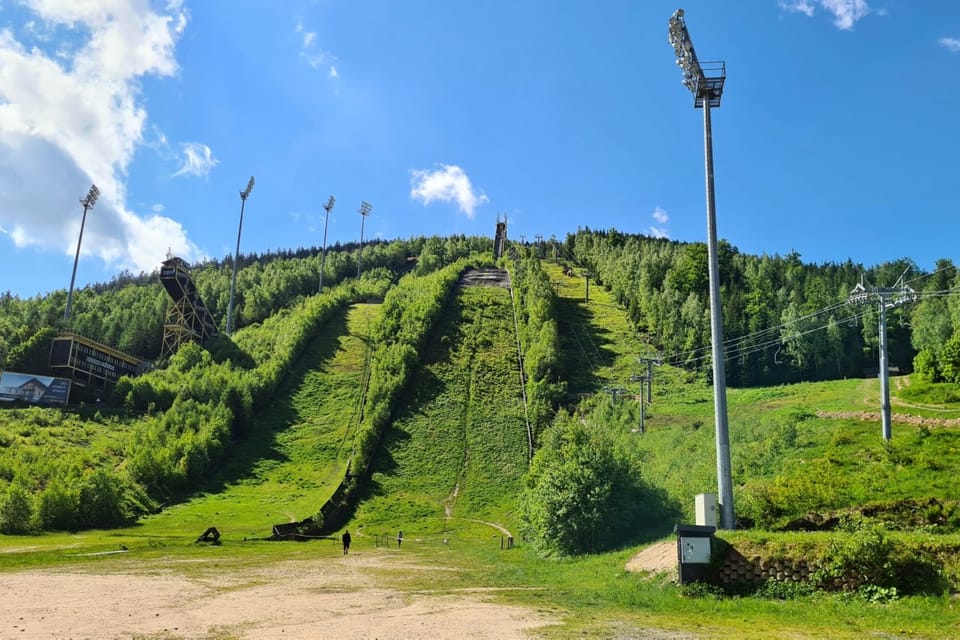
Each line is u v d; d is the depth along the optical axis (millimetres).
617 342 171000
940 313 134750
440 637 18062
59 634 17953
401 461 115188
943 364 88938
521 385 145875
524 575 38031
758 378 146500
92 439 110812
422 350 160125
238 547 63344
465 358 158625
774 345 150625
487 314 187500
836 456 51125
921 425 61250
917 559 24094
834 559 24844
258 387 136875
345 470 111250
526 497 65125
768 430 69750
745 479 50938
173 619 20797
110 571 37531
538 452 70625
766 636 18562
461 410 134125
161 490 98000
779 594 24812
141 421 122625
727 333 157000
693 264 195125
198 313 163250
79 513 79125
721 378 33656
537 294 184000
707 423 89062
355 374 152500
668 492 51844
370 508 98938
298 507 94438
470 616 21969
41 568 39031
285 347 157750
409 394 139625
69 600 25156
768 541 26641
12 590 27984
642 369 150000
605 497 47625
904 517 34531
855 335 153125
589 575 34719
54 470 90812
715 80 37469
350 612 22828
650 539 45594
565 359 158625
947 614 21031
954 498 36156
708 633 18969
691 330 158250
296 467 113125
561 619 21469
